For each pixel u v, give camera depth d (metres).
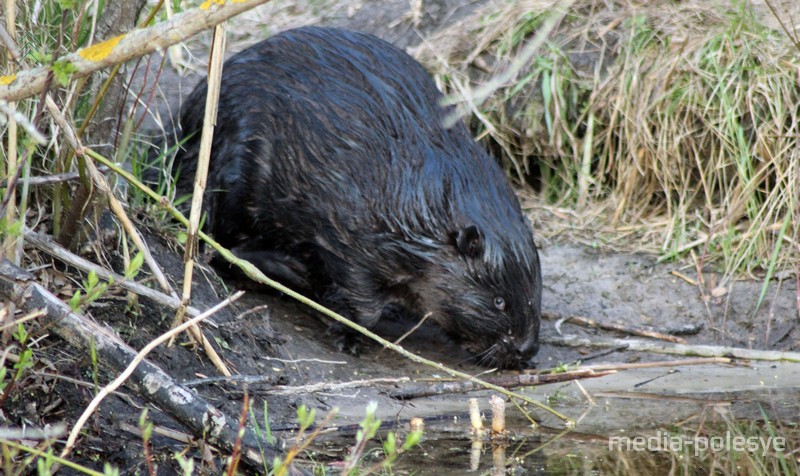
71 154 6.30
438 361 8.77
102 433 5.89
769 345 9.52
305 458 6.17
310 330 8.57
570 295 9.95
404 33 11.67
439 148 8.65
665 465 6.33
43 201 6.98
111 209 6.75
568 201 11.16
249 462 5.50
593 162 11.20
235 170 8.59
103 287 5.36
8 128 5.74
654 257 10.34
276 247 8.96
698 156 10.64
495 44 11.39
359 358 8.45
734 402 7.91
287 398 7.20
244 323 7.81
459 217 8.49
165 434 6.00
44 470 4.34
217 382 6.82
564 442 6.81
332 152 8.38
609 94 10.96
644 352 9.27
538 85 11.15
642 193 10.95
